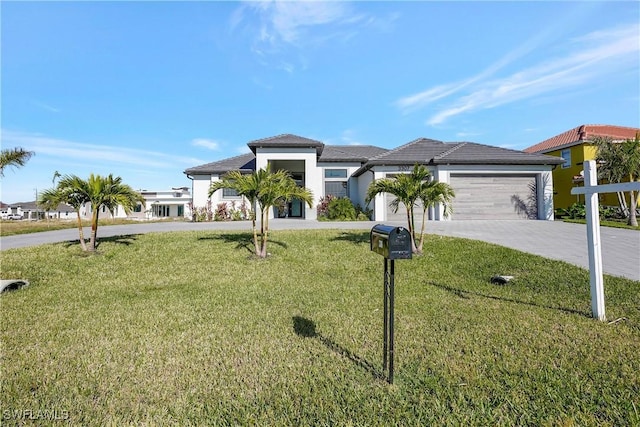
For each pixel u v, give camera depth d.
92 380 2.72
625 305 4.38
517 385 2.52
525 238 10.48
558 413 2.18
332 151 23.78
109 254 8.41
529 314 4.17
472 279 6.17
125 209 8.81
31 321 4.20
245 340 3.55
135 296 5.36
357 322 4.05
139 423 2.16
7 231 13.98
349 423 2.12
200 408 2.32
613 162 15.50
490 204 17.09
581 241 9.86
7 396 2.48
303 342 3.48
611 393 2.39
